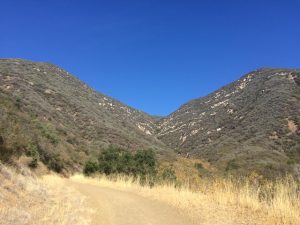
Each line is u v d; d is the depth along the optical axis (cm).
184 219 959
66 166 3806
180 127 10012
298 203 905
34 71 8975
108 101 10894
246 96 9175
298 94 7531
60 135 5156
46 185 1595
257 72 10481
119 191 1788
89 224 886
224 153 5503
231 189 1208
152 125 11438
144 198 1452
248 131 6812
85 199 1361
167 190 1603
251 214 933
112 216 1020
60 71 10162
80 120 7412
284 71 9281
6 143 1425
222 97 10550
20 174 1304
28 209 919
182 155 7656
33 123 3519
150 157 3192
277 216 869
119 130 7725
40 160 3061
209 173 1975
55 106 7438
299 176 1032
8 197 961
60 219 870
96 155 5419
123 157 3300
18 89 6888
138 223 925
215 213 991
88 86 10775
